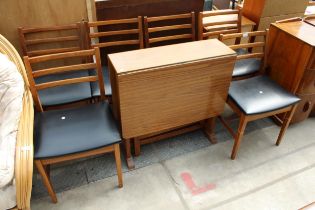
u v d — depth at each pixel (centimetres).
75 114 169
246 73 220
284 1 271
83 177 191
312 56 191
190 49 178
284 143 223
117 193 181
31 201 175
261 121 246
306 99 220
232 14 252
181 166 201
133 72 152
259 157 210
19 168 129
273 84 205
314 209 118
